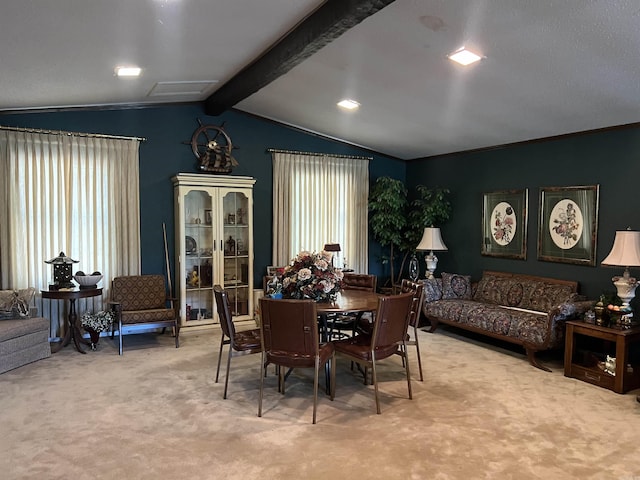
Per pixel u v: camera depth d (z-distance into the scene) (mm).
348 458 2596
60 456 2602
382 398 3500
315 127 6281
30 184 4918
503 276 5512
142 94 5055
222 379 3902
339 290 3898
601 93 3748
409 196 7238
